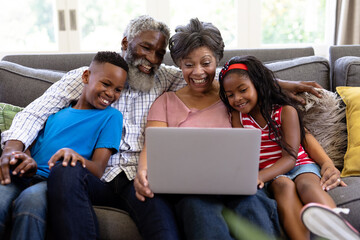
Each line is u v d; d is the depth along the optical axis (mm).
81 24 2910
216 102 1604
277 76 1755
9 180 1324
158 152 1169
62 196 1197
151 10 2910
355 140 1553
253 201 1226
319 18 2961
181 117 1562
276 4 2953
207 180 1190
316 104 1626
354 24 2715
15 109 1688
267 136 1521
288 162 1429
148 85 1618
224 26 2963
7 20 2883
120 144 1557
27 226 1176
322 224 1064
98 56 1539
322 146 1620
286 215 1261
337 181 1391
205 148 1155
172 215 1243
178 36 1521
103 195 1386
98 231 1277
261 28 2971
